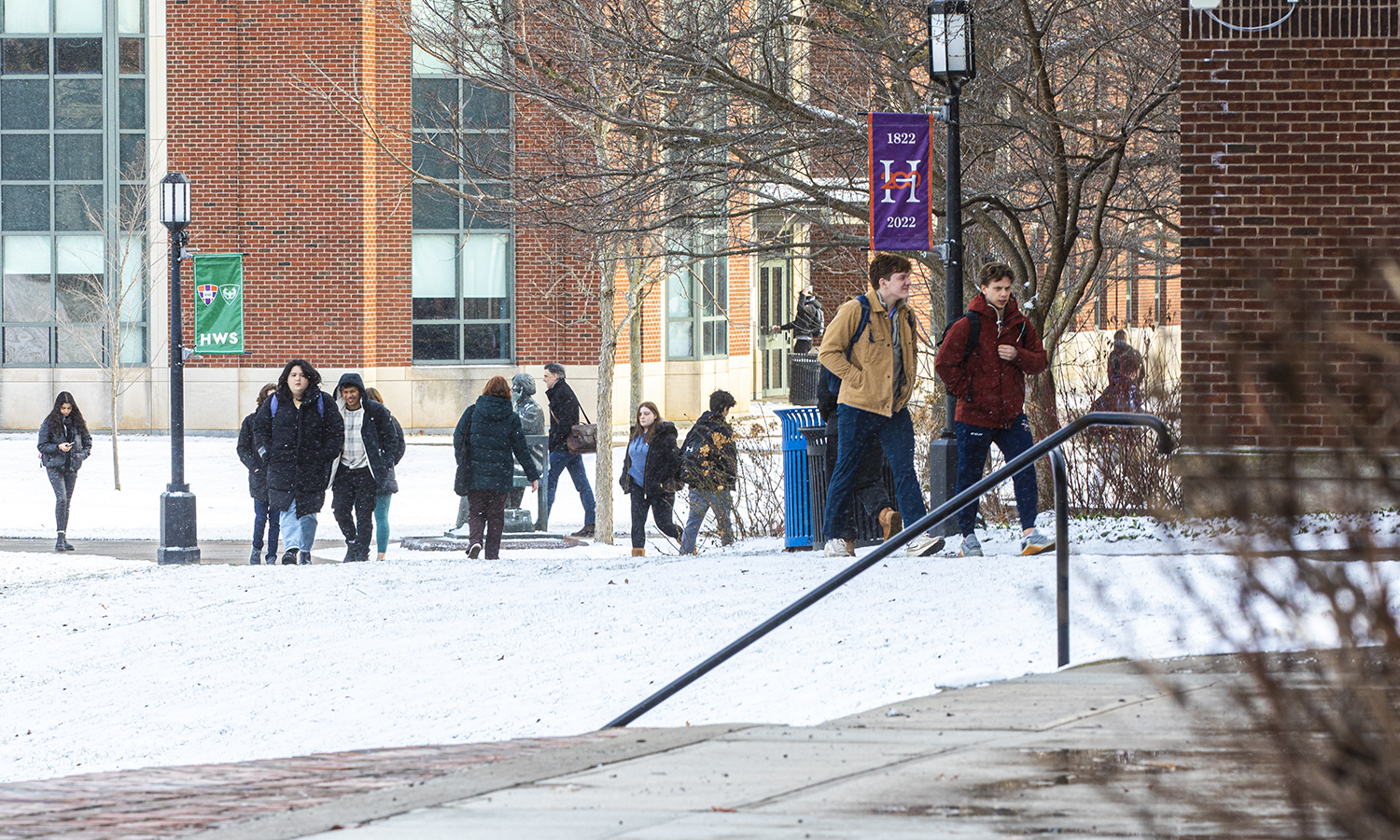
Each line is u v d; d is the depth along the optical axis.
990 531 24.77
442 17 40.84
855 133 29.08
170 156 64.12
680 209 31.39
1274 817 6.69
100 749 15.86
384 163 63.94
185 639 21.06
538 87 30.36
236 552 34.59
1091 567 19.14
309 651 19.61
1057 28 30.16
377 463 30.34
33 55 64.88
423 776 11.60
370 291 64.06
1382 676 5.82
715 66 28.86
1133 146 33.88
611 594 21.48
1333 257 24.56
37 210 65.19
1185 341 23.25
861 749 11.44
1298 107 24.72
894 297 22.11
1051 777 9.87
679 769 11.04
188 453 57.50
